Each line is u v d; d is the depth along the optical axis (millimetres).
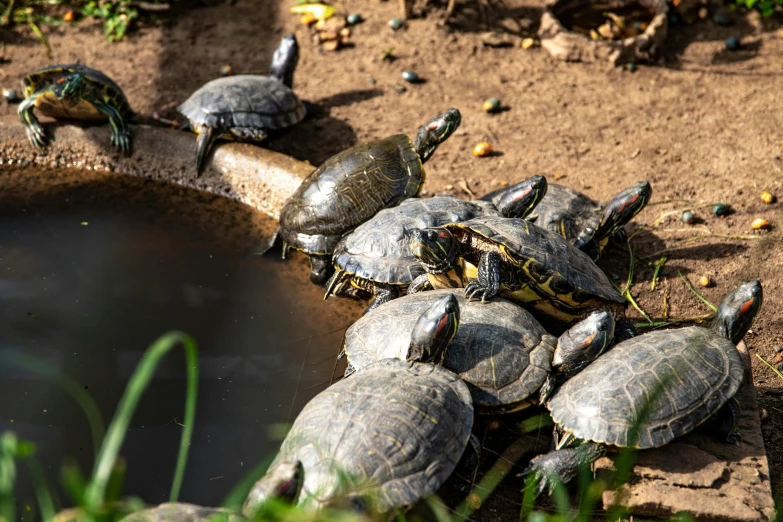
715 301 2855
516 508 2637
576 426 2611
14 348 2789
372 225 2838
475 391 2646
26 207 3020
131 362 2783
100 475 2135
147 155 3086
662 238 2953
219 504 2650
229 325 2838
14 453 2178
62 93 3012
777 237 2922
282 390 2762
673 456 2615
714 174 3045
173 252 2945
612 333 2658
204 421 2725
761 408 2717
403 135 2977
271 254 2955
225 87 3082
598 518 2609
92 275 2896
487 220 2766
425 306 2701
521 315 2703
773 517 2572
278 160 3027
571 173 3059
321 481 2549
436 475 2572
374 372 2635
